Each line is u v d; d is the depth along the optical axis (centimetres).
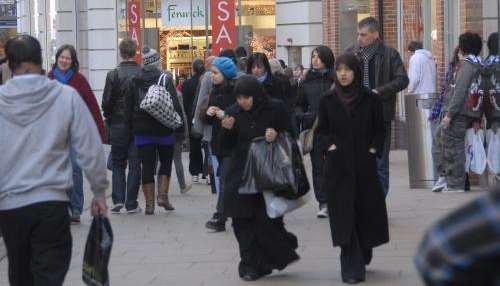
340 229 1692
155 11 6788
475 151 2773
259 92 1764
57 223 1283
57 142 1293
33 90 1281
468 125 2775
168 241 2273
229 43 3659
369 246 1727
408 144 2934
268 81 2428
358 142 1708
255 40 6138
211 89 2356
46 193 1277
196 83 3444
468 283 553
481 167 2762
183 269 1930
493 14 3183
